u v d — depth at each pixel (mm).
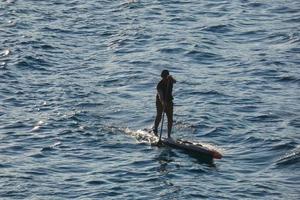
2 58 117562
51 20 140375
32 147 87250
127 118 96625
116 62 118750
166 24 138625
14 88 105875
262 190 77188
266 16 144750
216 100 102500
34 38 128500
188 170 81312
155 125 90562
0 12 143375
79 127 92875
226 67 116938
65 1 153625
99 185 77750
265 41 130000
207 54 122375
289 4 152250
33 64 115875
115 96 104250
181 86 107625
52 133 91062
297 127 93625
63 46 125938
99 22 140000
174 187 77125
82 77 111812
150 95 105062
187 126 93375
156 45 126688
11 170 81000
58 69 114938
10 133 91000
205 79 111125
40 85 107438
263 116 96938
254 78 111688
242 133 91438
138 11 146750
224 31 135125
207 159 84438
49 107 99312
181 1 153750
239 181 79250
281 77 112000
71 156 85062
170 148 86938
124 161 83688
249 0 155000
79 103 100812
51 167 82062
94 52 123812
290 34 132500
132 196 75375
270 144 87812
